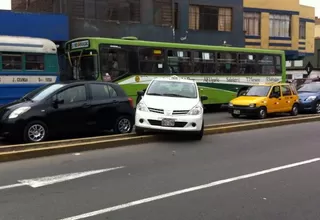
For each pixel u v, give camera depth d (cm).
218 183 716
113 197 629
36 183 702
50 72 1582
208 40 3123
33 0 2706
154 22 2727
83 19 2409
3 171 782
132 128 1251
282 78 2466
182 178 746
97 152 971
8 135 1007
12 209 572
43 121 1041
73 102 1103
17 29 2128
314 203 615
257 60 2331
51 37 2245
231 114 1875
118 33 2550
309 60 5109
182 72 1989
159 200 618
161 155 952
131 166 834
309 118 1691
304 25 4469
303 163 888
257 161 902
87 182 712
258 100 1800
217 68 2141
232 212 571
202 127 1159
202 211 572
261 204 607
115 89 1215
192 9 3084
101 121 1157
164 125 1111
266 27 3906
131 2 2612
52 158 898
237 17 3288
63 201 608
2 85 1464
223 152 1001
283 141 1180
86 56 1702
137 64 1809
